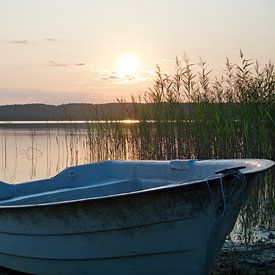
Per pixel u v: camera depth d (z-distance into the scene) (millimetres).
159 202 3990
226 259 5340
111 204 4113
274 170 7461
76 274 4641
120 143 10711
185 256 4180
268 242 5957
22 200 5660
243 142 7918
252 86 7852
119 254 4340
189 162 5191
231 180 3928
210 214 3988
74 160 13984
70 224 4387
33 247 4777
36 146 23109
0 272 5387
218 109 8211
